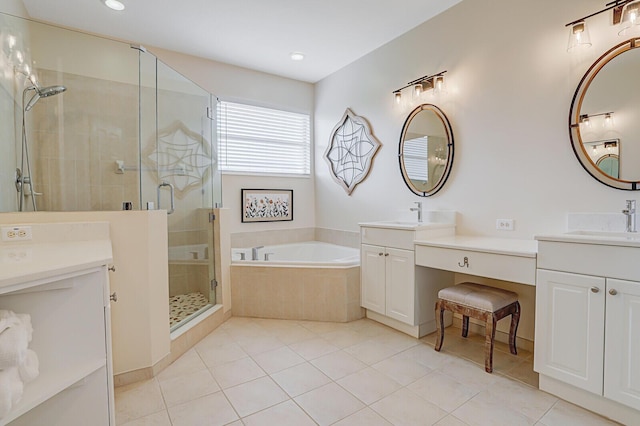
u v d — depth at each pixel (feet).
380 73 11.54
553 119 7.26
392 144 11.21
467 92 8.94
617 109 6.33
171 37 10.65
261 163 13.84
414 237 8.34
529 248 6.68
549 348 5.90
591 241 5.32
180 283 10.28
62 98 9.04
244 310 10.32
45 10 9.00
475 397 5.92
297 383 6.43
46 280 3.37
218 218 9.93
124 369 6.51
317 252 13.94
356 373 6.80
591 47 6.64
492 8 8.29
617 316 5.09
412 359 7.41
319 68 13.33
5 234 5.51
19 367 3.25
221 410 5.60
